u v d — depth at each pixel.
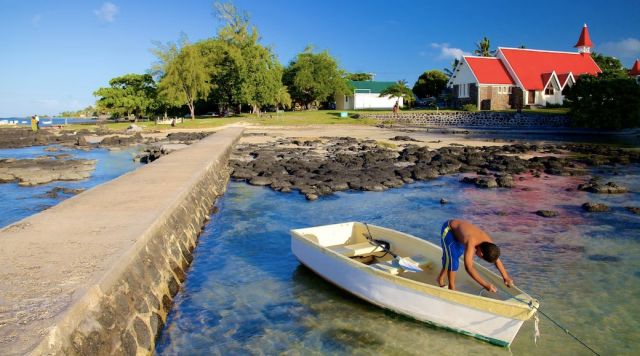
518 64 61.12
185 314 8.01
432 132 44.50
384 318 7.82
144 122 64.69
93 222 8.88
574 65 63.72
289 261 10.66
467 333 7.01
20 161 26.62
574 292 8.99
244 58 60.84
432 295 7.12
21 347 4.28
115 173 23.77
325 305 8.34
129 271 6.92
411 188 19.00
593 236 12.52
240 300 8.59
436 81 81.94
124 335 5.99
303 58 74.00
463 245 7.21
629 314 8.07
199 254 11.12
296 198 17.17
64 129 56.00
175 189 12.59
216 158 20.52
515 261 10.73
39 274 6.11
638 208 14.93
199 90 58.25
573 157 27.48
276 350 6.92
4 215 15.28
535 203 16.33
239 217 14.56
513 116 50.41
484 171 22.22
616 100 42.34
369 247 9.35
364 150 30.33
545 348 7.01
